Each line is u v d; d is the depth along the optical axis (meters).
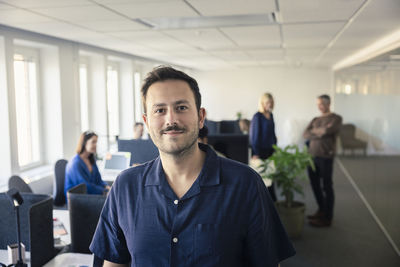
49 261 1.92
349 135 6.47
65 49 4.52
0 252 1.96
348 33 3.86
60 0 2.44
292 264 3.20
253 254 0.92
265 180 3.66
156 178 0.93
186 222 0.89
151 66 7.66
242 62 7.88
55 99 4.45
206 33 3.97
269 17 3.38
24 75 4.25
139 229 0.92
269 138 4.52
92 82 5.67
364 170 5.14
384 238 3.76
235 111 9.97
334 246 3.56
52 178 4.23
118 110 6.68
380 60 4.18
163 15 2.95
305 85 9.56
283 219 3.71
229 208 0.89
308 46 5.09
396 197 3.40
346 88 6.90
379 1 2.44
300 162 3.56
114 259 1.03
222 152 3.77
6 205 1.95
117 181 1.00
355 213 4.55
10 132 3.68
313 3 2.57
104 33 3.91
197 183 0.90
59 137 4.49
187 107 0.87
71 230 2.03
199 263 0.88
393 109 3.51
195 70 10.08
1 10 2.75
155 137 0.89
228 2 2.54
